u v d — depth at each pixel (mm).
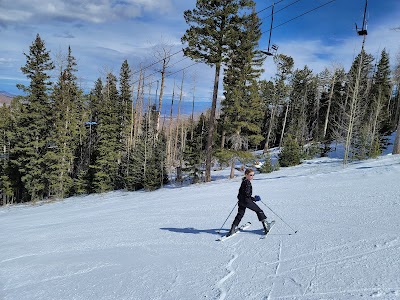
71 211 19781
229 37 23703
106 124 39406
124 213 14469
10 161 38125
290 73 47344
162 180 33250
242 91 27312
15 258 8617
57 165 35500
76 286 5988
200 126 59469
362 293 4422
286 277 5355
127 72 46969
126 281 5977
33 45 34750
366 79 45500
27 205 33656
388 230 7195
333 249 6434
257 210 8070
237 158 27453
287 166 32625
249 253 6863
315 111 55562
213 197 15734
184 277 5879
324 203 10906
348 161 29234
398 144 24594
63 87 37688
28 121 35719
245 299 4703
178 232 9422
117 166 39500
